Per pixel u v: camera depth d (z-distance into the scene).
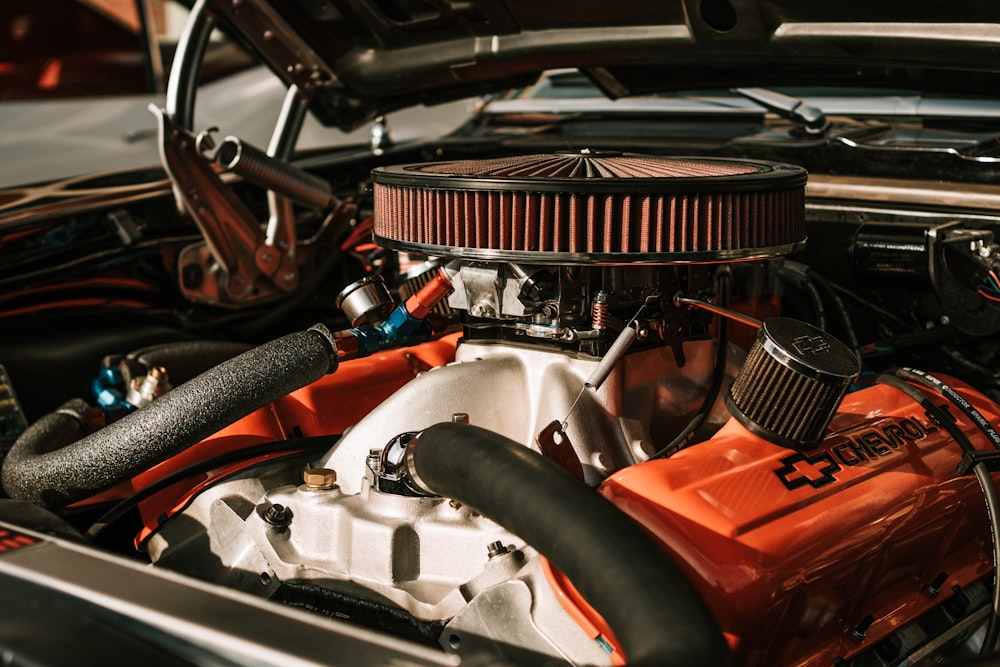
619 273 1.22
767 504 1.06
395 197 1.21
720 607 0.97
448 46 1.87
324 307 2.25
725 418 1.34
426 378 1.25
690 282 1.32
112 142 3.90
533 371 1.25
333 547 1.17
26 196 1.98
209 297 2.04
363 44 1.96
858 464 1.19
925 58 1.46
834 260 1.74
